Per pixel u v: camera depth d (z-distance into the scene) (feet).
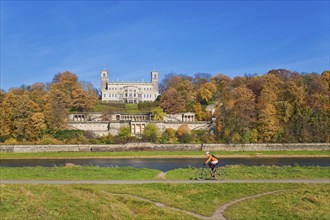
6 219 88.99
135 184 142.00
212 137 530.68
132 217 96.58
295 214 103.04
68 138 538.47
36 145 481.46
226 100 621.72
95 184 143.13
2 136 520.42
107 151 478.59
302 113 549.54
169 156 444.55
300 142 511.81
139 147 483.51
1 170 184.14
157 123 595.06
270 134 516.73
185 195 125.70
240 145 485.56
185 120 643.45
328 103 571.69
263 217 100.42
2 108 533.55
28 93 603.67
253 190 133.39
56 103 581.12
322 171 175.11
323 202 116.67
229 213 103.40
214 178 156.04
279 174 166.50
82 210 98.48
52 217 91.86
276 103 570.46
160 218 95.76
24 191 116.57
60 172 174.50
